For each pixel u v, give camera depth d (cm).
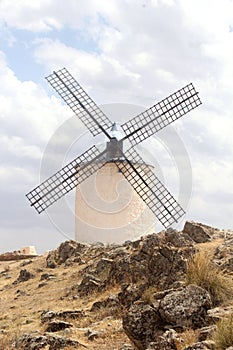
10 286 5059
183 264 3184
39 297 4269
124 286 3222
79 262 5116
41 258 6103
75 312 3238
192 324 2077
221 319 1911
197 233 4316
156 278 3200
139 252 3622
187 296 2155
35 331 2956
